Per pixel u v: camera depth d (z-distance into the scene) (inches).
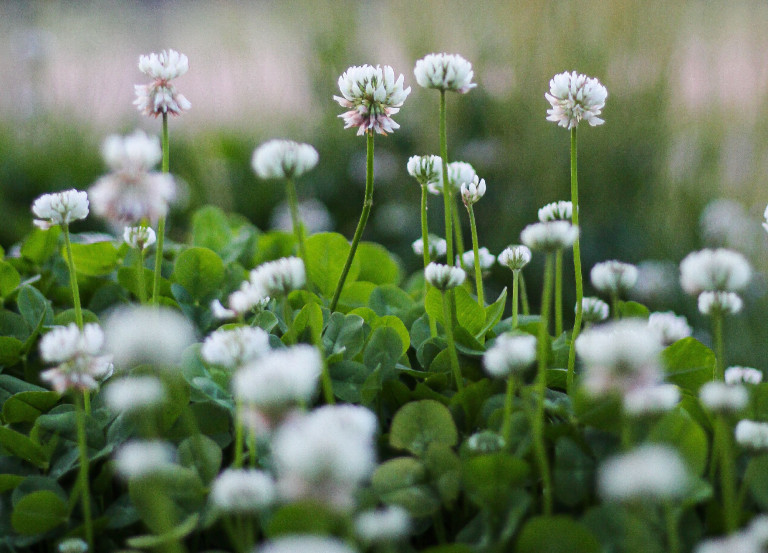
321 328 31.1
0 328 32.5
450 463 28.5
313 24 93.8
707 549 26.9
